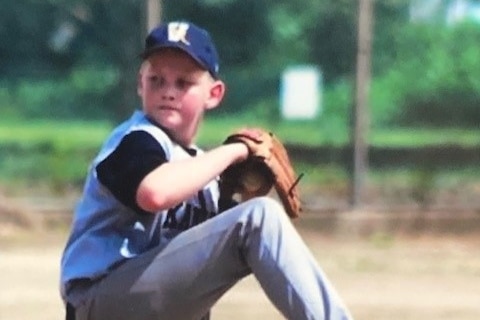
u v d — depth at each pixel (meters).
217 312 26.53
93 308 11.95
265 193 12.61
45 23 52.03
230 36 50.59
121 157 11.62
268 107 50.44
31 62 52.75
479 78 51.84
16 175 45.97
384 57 52.66
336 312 11.05
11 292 29.22
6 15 51.78
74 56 52.41
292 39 50.66
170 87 12.16
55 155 46.66
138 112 12.43
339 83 49.88
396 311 27.77
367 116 42.34
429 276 33.16
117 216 11.98
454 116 51.53
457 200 43.84
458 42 52.75
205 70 12.23
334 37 50.41
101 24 51.16
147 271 11.69
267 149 12.37
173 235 12.27
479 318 27.05
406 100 51.97
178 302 11.68
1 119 54.09
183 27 12.30
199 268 11.51
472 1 53.41
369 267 34.47
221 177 12.55
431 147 47.28
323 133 49.00
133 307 11.74
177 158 12.04
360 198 40.41
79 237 12.16
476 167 46.84
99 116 52.53
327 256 36.38
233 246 11.38
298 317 11.07
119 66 49.41
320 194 43.75
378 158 46.75
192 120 12.28
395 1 52.75
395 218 40.22
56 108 53.69
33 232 39.25
